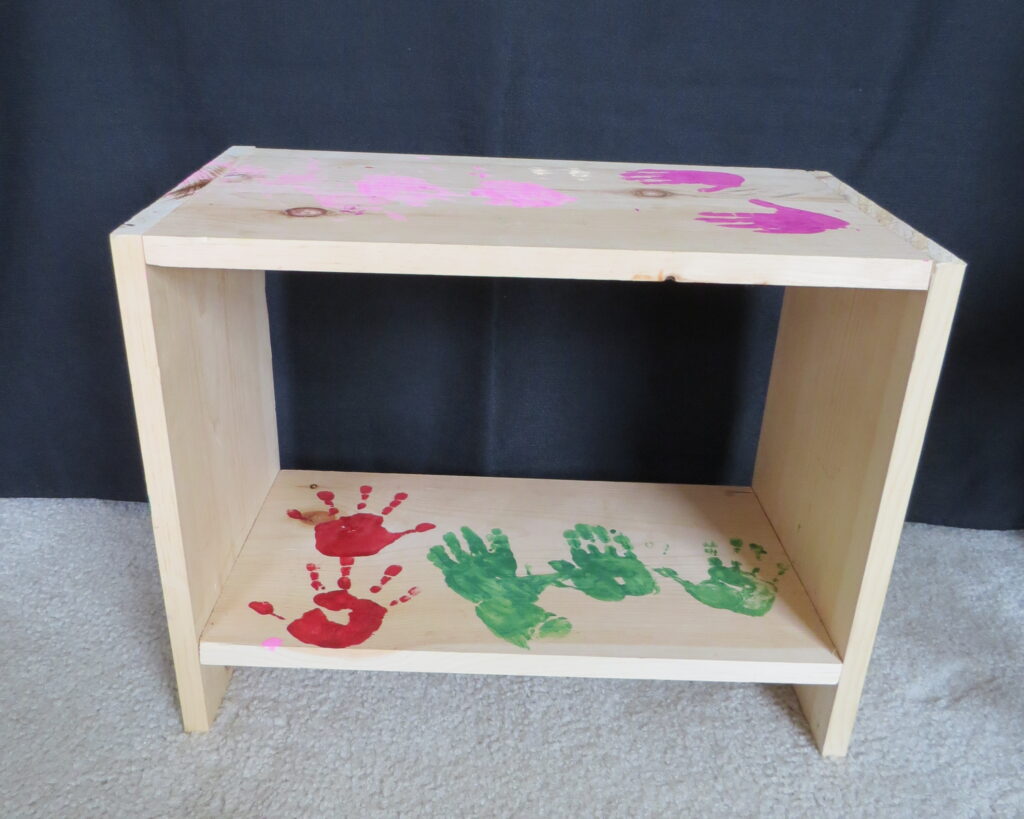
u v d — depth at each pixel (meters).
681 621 0.90
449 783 0.84
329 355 1.18
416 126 1.06
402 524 1.04
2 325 1.13
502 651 0.84
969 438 1.20
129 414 1.19
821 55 1.02
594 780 0.85
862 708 0.95
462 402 1.21
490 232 0.73
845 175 1.08
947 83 1.02
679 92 1.04
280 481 1.11
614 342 1.17
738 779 0.86
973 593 1.13
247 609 0.89
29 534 1.17
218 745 0.87
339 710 0.92
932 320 0.71
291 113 1.05
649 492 1.13
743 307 1.14
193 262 0.70
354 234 0.71
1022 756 0.90
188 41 1.01
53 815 0.79
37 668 0.95
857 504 0.82
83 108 1.04
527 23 1.00
